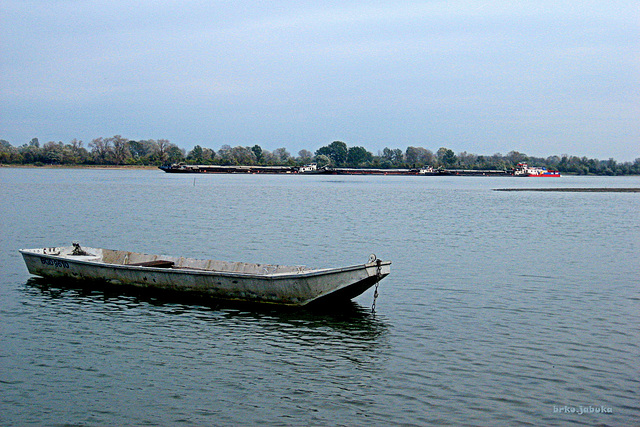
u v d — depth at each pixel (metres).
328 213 85.44
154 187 154.38
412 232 63.88
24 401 20.09
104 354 24.17
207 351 24.61
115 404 19.92
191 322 28.28
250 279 30.09
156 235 58.31
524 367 23.19
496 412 19.56
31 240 53.91
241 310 30.14
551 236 61.94
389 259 46.16
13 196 110.88
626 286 36.88
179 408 19.69
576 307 31.73
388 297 33.56
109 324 27.92
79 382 21.55
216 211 85.31
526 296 34.12
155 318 28.84
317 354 24.39
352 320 28.92
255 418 19.09
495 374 22.50
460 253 49.53
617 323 28.78
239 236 58.31
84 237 56.34
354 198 123.75
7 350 24.52
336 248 51.56
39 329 27.17
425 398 20.52
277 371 22.66
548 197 136.75
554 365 23.39
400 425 18.73
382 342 25.84
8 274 38.16
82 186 152.88
